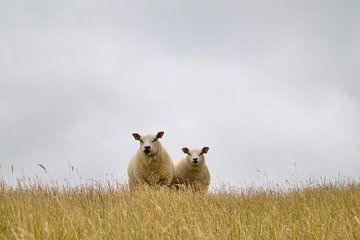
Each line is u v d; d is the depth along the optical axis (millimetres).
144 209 17844
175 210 17500
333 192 24297
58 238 13461
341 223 15000
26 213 15992
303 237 14039
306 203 21234
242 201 22234
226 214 17125
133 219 15727
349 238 13523
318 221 15445
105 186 23578
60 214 16234
